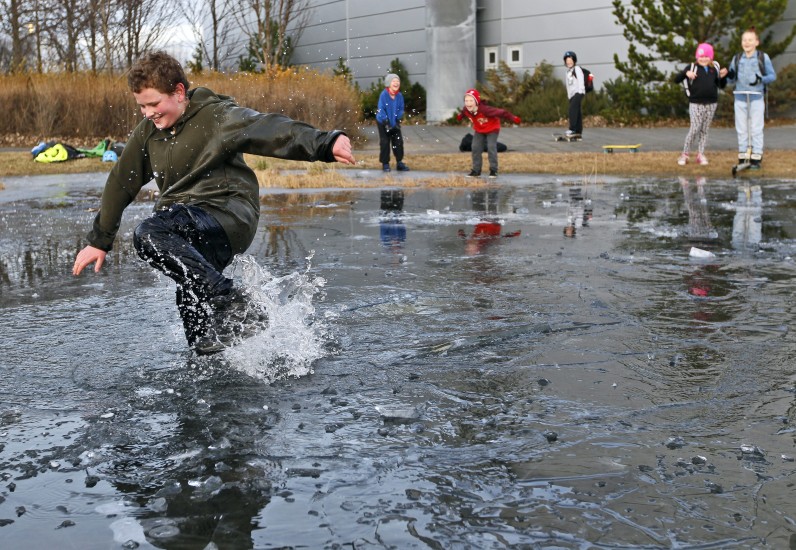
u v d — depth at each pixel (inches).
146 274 238.1
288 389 134.6
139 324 178.5
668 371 143.6
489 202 419.8
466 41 1175.0
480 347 159.0
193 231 146.3
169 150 151.1
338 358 151.3
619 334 167.2
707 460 106.5
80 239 311.1
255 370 144.0
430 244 284.2
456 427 118.5
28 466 106.8
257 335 148.8
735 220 338.0
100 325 178.1
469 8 1170.6
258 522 91.4
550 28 1163.3
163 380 139.9
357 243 288.7
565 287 211.2
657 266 238.8
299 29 1355.8
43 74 947.3
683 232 306.0
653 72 1011.9
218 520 92.0
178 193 152.3
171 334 169.6
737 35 932.0
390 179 540.4
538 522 90.8
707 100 585.9
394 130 618.5
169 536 88.7
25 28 1192.8
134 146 155.4
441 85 1182.9
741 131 563.2
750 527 89.0
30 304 199.8
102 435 116.3
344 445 112.1
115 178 157.9
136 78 145.7
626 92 1029.2
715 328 171.2
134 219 378.9
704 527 89.2
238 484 100.6
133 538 88.4
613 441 113.1
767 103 942.4
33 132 903.7
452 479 101.6
